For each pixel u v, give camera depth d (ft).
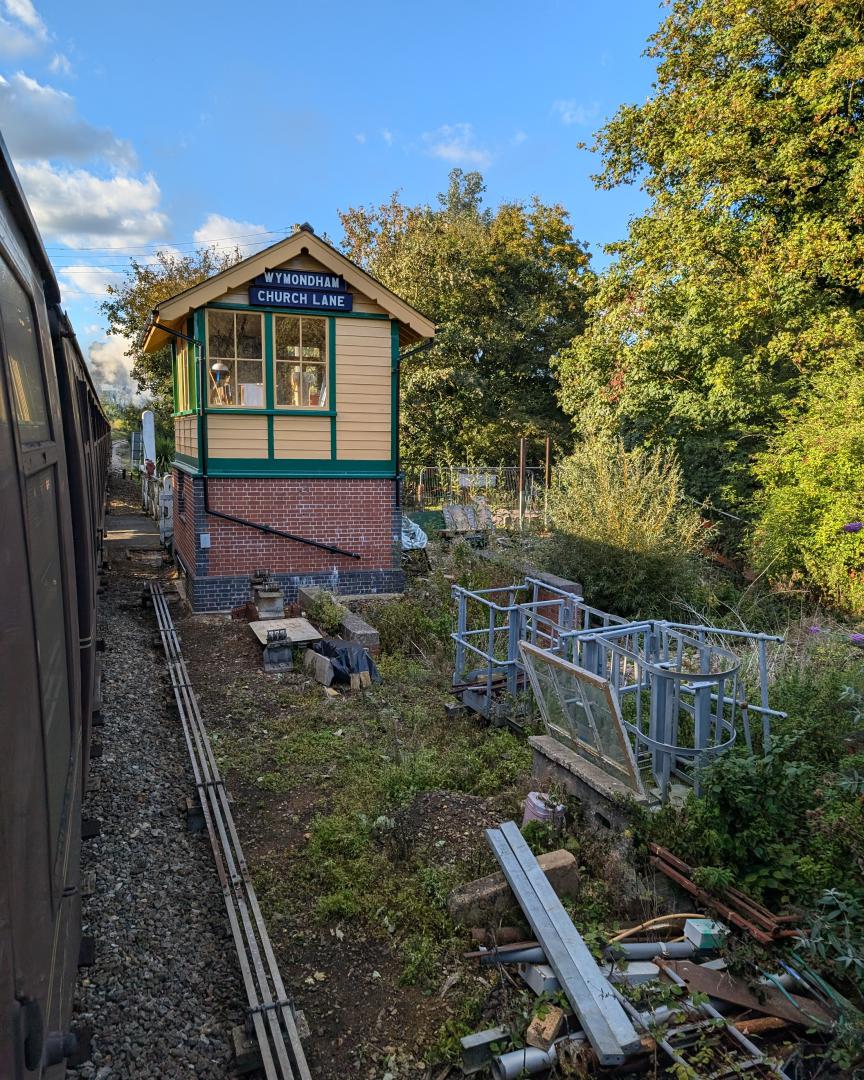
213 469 34.78
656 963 12.07
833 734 17.94
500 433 95.25
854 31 45.47
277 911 13.74
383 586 38.04
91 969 11.68
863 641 20.57
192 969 12.00
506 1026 10.91
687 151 52.37
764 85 52.01
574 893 13.96
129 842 15.44
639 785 15.03
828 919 11.80
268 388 35.19
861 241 44.42
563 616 23.52
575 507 42.68
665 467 46.14
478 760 20.13
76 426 13.62
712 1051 10.39
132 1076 9.90
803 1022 11.03
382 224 106.63
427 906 13.78
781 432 46.83
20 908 4.59
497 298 98.99
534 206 104.01
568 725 16.99
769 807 13.83
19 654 5.03
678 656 18.13
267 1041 10.23
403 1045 10.91
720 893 13.03
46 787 6.18
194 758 19.45
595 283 64.90
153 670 27.07
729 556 49.03
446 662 28.84
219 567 35.27
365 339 36.37
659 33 56.54
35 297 8.69
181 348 40.73
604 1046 10.18
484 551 43.42
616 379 58.80
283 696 25.02
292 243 33.76
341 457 36.65
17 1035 4.27
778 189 48.78
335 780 19.13
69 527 10.03
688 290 51.90
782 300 47.78
